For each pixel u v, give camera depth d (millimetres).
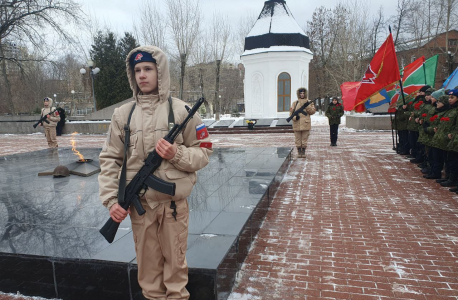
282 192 6113
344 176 7184
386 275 3164
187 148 1995
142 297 2617
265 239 4031
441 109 6125
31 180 6020
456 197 5465
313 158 9508
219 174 6090
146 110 2023
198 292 2553
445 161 6348
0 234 3336
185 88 33406
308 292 2906
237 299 2807
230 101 51531
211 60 31188
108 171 2059
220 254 2754
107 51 29891
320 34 38250
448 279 3074
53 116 11625
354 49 28766
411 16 31078
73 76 42406
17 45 22375
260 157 7934
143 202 2029
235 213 3855
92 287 2715
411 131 8547
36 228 3506
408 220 4539
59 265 2764
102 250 2871
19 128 22547
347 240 3961
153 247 2105
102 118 23141
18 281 2879
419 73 9023
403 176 7023
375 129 17188
